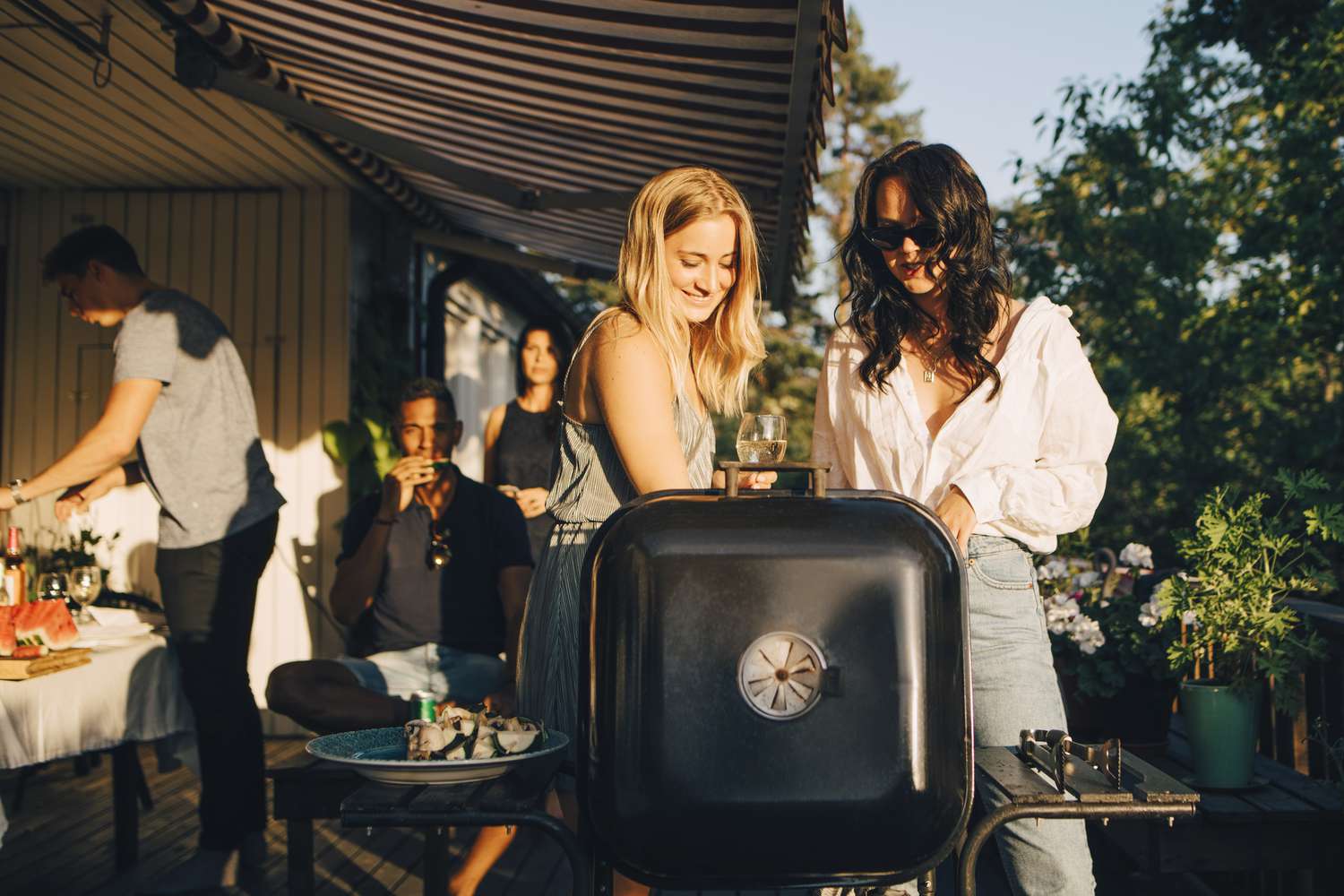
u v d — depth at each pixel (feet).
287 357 19.98
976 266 7.00
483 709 6.53
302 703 11.05
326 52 13.41
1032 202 35.94
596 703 4.68
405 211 22.00
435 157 14.01
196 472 11.19
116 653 10.25
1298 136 30.78
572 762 6.17
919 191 6.93
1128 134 34.40
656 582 4.56
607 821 4.63
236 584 11.35
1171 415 35.91
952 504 6.85
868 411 7.51
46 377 20.04
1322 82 29.43
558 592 6.49
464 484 12.80
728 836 4.54
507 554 12.57
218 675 11.21
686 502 4.77
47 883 11.85
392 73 13.58
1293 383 35.94
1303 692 11.20
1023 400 7.03
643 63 10.82
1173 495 35.06
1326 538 9.90
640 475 6.00
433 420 12.76
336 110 16.24
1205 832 9.27
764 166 13.56
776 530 4.61
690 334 6.88
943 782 4.62
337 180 19.57
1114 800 4.93
